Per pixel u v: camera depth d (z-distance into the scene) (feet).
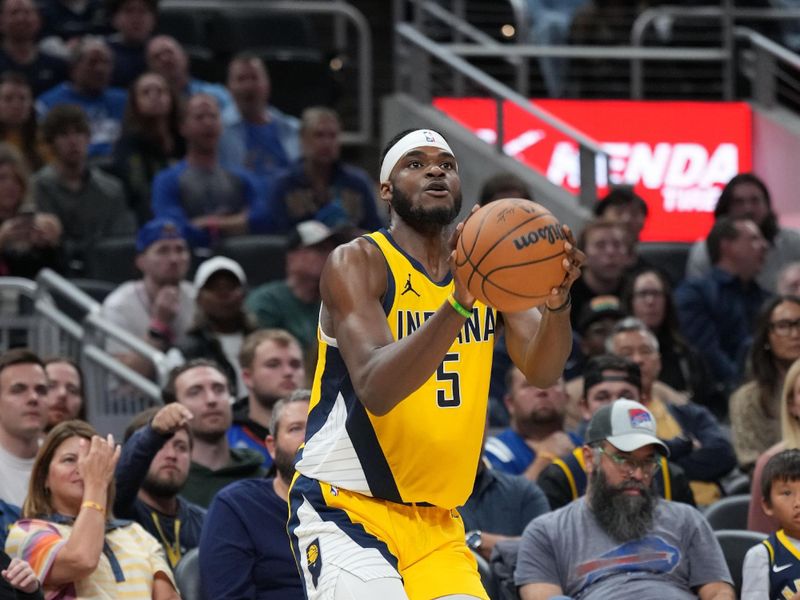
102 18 77.30
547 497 40.68
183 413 37.09
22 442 38.86
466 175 71.82
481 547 38.78
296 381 44.70
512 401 43.93
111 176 65.82
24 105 65.62
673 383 51.90
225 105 73.72
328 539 24.80
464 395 25.11
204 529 35.40
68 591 33.78
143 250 53.72
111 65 71.67
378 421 24.77
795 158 74.18
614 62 80.07
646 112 74.13
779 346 46.11
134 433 37.88
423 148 25.07
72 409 42.57
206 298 50.78
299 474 25.75
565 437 43.45
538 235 22.79
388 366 22.74
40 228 56.18
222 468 42.11
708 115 74.64
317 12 82.23
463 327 25.20
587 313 51.62
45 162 65.72
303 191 64.85
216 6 80.33
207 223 63.16
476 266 22.67
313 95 78.48
